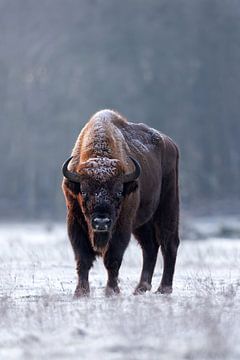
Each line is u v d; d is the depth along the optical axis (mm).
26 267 68938
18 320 38906
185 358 31469
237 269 69062
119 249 48500
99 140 49438
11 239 123625
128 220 48812
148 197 52500
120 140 50875
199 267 71500
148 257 54812
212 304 42125
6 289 51812
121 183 47344
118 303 42281
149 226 55031
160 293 49844
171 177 55688
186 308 40188
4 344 34250
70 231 48844
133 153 51781
